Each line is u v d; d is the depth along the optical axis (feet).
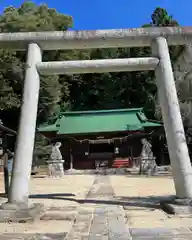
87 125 114.62
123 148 111.86
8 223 21.15
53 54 113.29
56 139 112.78
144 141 81.71
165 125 26.37
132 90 158.92
